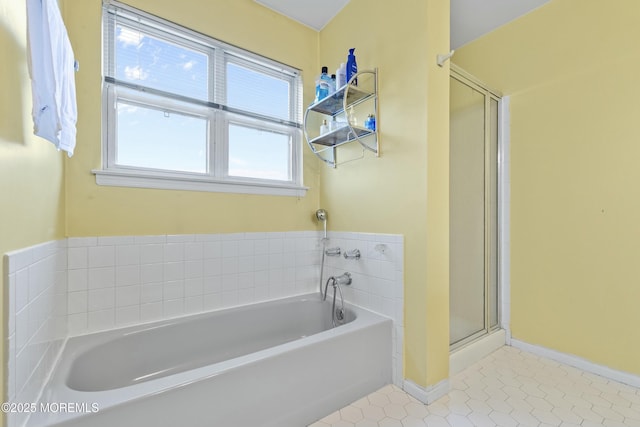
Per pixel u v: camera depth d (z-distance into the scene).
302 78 2.40
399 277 1.71
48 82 0.89
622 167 1.75
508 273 2.29
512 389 1.67
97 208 1.58
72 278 1.51
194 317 1.83
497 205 2.35
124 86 1.68
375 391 1.65
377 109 1.86
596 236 1.85
